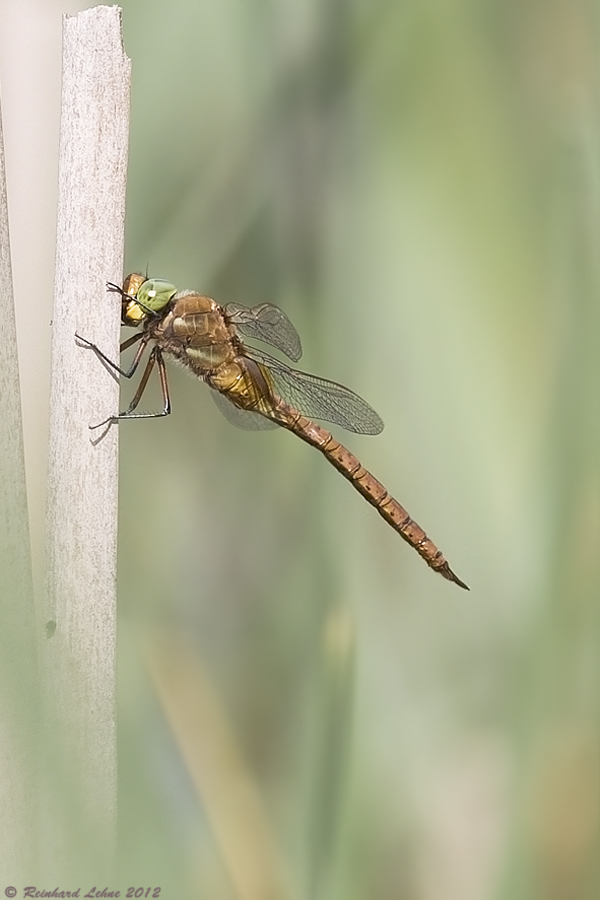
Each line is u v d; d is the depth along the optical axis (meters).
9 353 1.28
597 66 1.32
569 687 1.31
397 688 1.34
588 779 1.31
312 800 1.30
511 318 1.34
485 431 1.34
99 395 1.29
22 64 1.30
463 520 1.34
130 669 1.32
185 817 1.31
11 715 1.27
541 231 1.33
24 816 1.27
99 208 1.29
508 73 1.34
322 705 1.30
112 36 1.29
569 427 1.30
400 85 1.34
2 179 1.28
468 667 1.34
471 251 1.34
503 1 1.34
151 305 1.34
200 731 1.34
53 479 1.29
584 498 1.30
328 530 1.34
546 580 1.31
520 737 1.31
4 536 1.28
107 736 1.29
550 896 1.31
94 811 1.28
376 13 1.34
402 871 1.33
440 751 1.34
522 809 1.31
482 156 1.34
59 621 1.29
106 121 1.29
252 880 1.32
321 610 1.33
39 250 1.30
